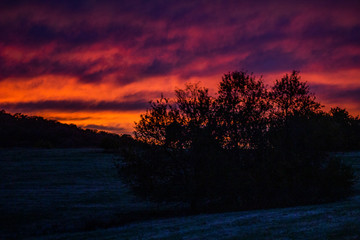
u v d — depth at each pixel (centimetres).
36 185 5025
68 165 7606
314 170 2431
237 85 2861
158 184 2767
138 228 2095
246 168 2755
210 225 1778
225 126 2767
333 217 1524
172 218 2508
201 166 2678
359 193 2719
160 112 2750
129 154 2772
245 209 2511
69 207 3347
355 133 8656
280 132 2658
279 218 1695
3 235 2412
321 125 2714
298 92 2778
